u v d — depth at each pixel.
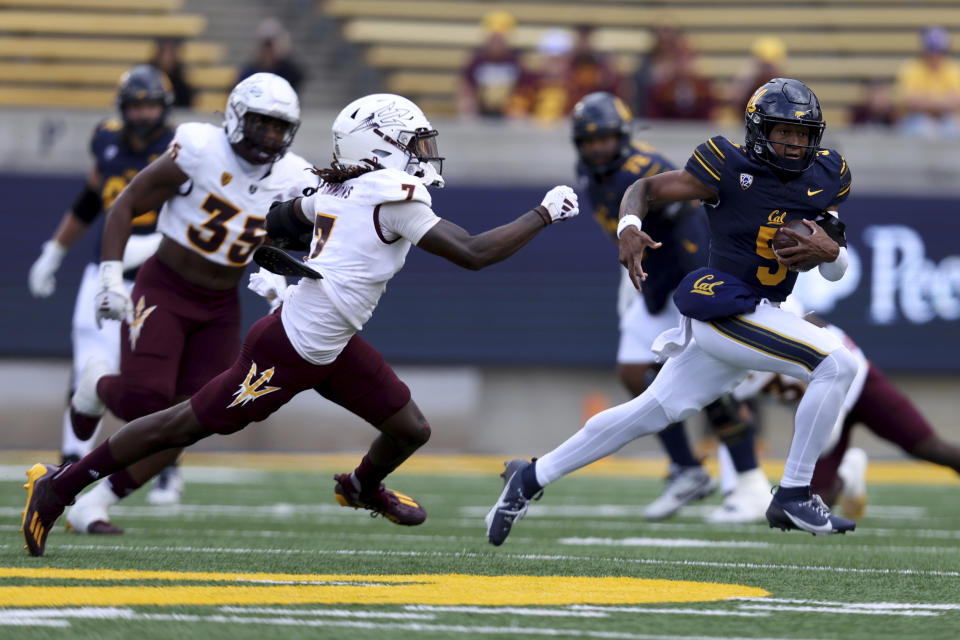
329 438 42.38
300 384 14.56
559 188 14.16
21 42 52.69
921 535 21.12
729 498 23.72
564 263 41.56
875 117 48.59
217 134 18.05
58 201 40.44
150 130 22.66
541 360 41.50
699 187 15.39
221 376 14.58
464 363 41.50
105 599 11.55
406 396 15.40
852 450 24.56
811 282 41.31
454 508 25.59
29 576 13.09
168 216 18.22
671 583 13.57
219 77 51.06
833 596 12.84
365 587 12.70
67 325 40.28
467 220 41.28
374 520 22.34
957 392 42.28
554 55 48.03
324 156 41.78
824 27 55.88
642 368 23.80
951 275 41.44
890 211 41.41
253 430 42.28
